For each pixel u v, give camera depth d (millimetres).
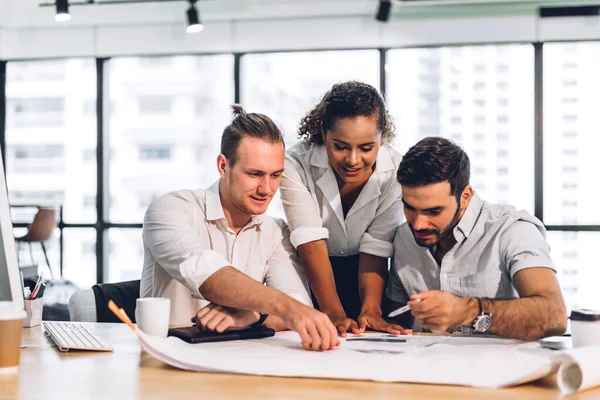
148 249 2219
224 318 1783
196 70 7090
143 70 7289
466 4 6176
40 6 6566
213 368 1395
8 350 1392
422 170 1851
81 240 6969
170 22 6695
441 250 2125
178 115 7367
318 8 6352
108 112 7039
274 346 1661
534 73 6250
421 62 6422
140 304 1701
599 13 5965
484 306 1660
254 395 1213
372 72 6496
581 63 6180
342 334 1896
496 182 6352
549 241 6211
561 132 6234
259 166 2006
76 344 1648
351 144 2088
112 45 6832
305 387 1271
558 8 6016
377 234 2334
